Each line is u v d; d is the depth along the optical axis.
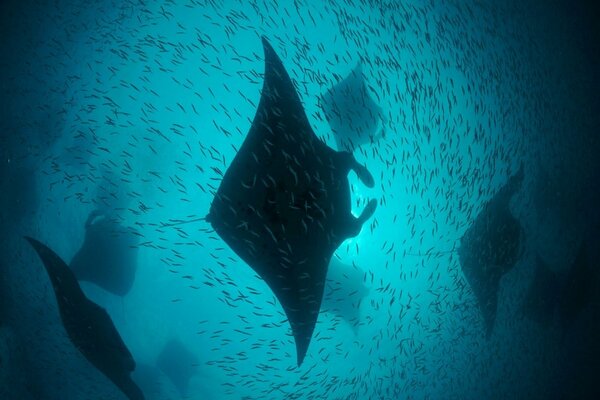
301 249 3.11
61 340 6.42
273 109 3.06
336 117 5.43
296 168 2.98
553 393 6.71
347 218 3.19
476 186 7.47
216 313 7.18
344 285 5.74
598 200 7.65
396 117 7.69
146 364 6.52
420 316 7.18
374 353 6.96
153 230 7.23
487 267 4.84
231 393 6.62
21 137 7.47
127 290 6.24
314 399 6.55
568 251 7.16
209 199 7.49
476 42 7.60
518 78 8.47
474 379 6.91
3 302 6.29
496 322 7.32
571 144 8.30
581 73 8.79
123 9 8.30
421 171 7.57
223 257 7.33
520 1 8.65
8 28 8.19
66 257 7.13
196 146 7.67
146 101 7.81
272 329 7.20
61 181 7.14
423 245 7.40
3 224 6.87
